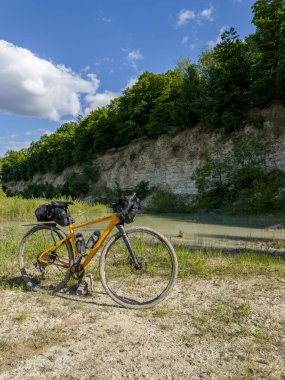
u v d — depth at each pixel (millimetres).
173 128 37031
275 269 5871
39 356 2830
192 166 33406
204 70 34438
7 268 5578
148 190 38031
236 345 3018
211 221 19703
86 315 3730
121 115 46062
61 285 4422
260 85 28812
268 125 28141
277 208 22672
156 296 4316
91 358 2795
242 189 26672
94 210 20938
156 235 4242
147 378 2504
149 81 44938
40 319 3598
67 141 64062
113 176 45531
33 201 21422
